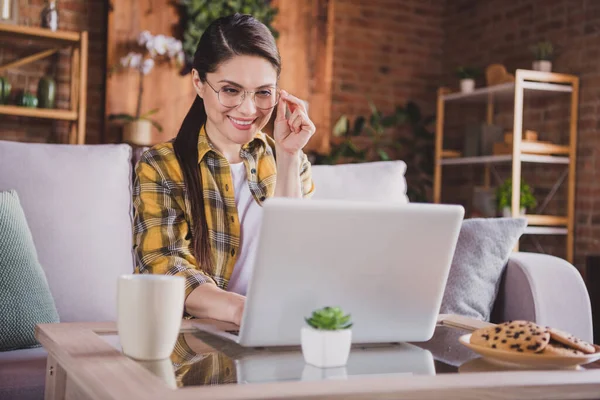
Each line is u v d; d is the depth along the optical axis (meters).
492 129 4.76
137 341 0.96
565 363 0.98
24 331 1.66
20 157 1.97
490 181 5.25
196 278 1.39
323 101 5.30
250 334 1.05
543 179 4.75
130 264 2.03
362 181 2.41
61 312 1.89
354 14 5.58
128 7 4.72
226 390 0.79
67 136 4.65
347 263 1.05
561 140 4.63
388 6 5.68
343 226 1.01
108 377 0.83
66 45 4.56
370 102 5.31
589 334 2.04
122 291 0.97
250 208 1.76
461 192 5.49
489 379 0.89
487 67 5.07
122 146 2.14
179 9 4.86
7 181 1.92
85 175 2.02
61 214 1.95
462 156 5.14
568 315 2.04
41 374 1.52
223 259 1.67
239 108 1.61
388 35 5.70
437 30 5.86
